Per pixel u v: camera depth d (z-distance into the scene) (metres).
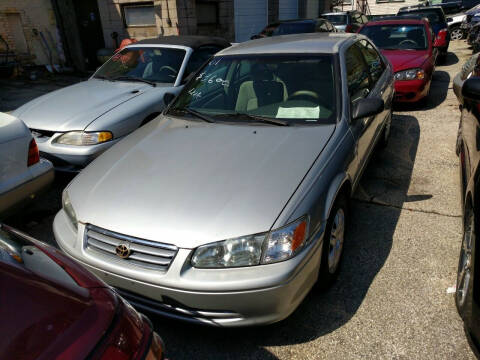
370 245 3.23
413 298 2.64
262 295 2.05
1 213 3.13
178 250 2.10
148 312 2.30
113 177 2.63
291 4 16.61
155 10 11.30
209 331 2.49
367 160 3.67
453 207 3.73
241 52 3.73
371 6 24.69
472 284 2.01
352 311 2.57
